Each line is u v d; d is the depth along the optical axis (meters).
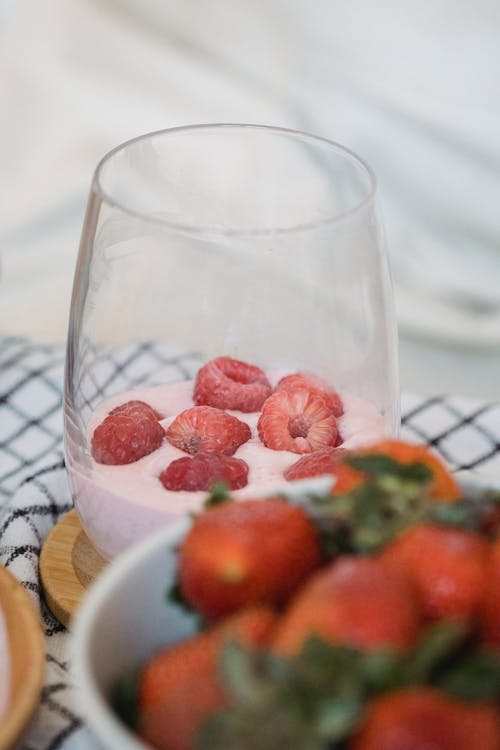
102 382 0.46
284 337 0.47
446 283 0.84
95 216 0.45
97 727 0.32
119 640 0.35
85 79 0.86
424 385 0.85
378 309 0.46
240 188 0.49
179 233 0.45
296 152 0.48
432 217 0.85
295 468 0.43
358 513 0.34
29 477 0.50
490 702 0.31
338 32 0.84
